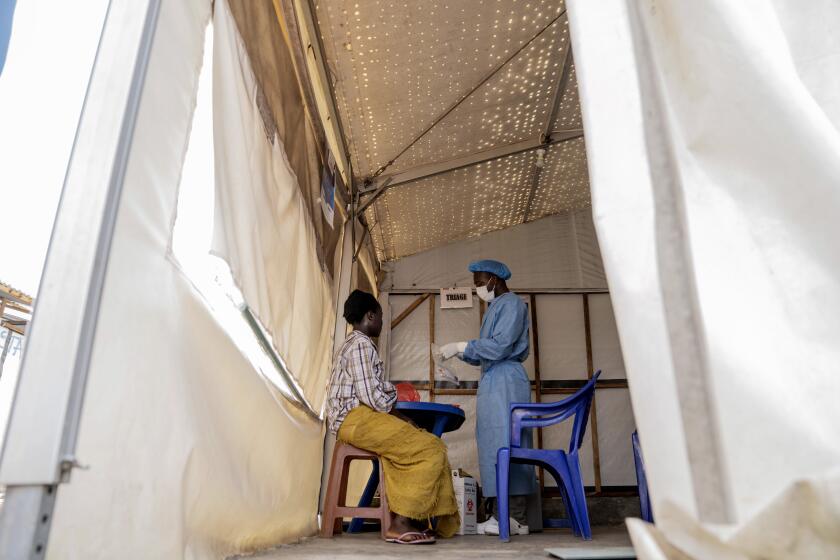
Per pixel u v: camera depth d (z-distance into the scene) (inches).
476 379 202.5
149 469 41.4
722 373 31.0
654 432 31.3
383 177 156.6
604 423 198.8
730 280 33.4
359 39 107.6
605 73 41.0
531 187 193.8
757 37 37.9
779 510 27.5
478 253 219.3
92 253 36.6
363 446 91.4
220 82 57.6
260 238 68.7
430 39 110.0
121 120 39.8
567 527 140.1
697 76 38.4
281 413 82.2
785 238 34.0
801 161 34.7
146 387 41.7
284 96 84.2
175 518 43.1
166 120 45.6
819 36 38.9
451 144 151.6
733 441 29.6
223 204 54.2
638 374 33.0
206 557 49.4
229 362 58.5
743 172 35.8
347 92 121.7
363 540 92.3
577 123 160.7
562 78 137.3
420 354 207.3
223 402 56.4
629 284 35.1
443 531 98.8
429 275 217.0
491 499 123.6
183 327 47.9
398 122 135.0
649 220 35.9
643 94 39.0
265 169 72.8
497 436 111.0
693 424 30.2
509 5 107.3
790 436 29.4
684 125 38.2
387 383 96.8
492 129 151.6
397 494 85.7
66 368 34.2
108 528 37.1
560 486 101.6
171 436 44.3
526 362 206.2
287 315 83.7
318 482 117.1
